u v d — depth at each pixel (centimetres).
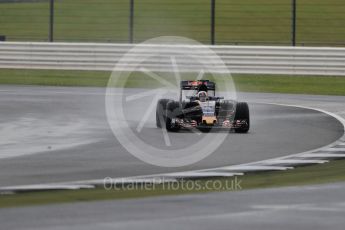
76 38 17912
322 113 8281
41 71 13438
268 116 7938
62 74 13088
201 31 18350
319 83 12219
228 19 19225
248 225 2964
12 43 13238
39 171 4491
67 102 9138
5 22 19375
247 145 5797
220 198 3641
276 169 4697
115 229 2862
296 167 4797
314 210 3319
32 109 8319
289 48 12394
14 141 5891
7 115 7719
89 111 8219
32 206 3394
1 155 5156
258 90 11419
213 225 2956
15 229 2856
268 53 12419
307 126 7106
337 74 12362
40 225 2938
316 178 4359
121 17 19675
